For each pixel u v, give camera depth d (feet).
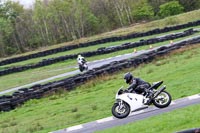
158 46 197.88
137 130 55.11
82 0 498.69
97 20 475.31
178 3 434.71
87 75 130.21
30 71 216.95
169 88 86.33
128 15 455.63
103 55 212.23
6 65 262.06
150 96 66.64
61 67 207.62
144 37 258.16
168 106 68.59
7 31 465.47
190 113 56.90
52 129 75.77
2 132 84.43
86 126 70.74
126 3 465.06
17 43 476.54
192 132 34.91
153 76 111.86
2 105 117.29
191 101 69.00
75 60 218.59
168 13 429.38
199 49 144.46
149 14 451.12
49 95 123.03
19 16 499.92
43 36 472.85
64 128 73.97
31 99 121.39
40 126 81.71
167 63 130.93
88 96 105.60
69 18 467.11
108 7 491.72
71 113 88.43
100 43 268.41
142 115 66.74
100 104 89.35
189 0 448.65
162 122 55.57
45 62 221.46
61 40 472.03
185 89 81.25
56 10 472.85
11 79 201.57
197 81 86.07
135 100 66.80
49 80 170.30
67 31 471.62
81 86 125.59
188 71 103.76
